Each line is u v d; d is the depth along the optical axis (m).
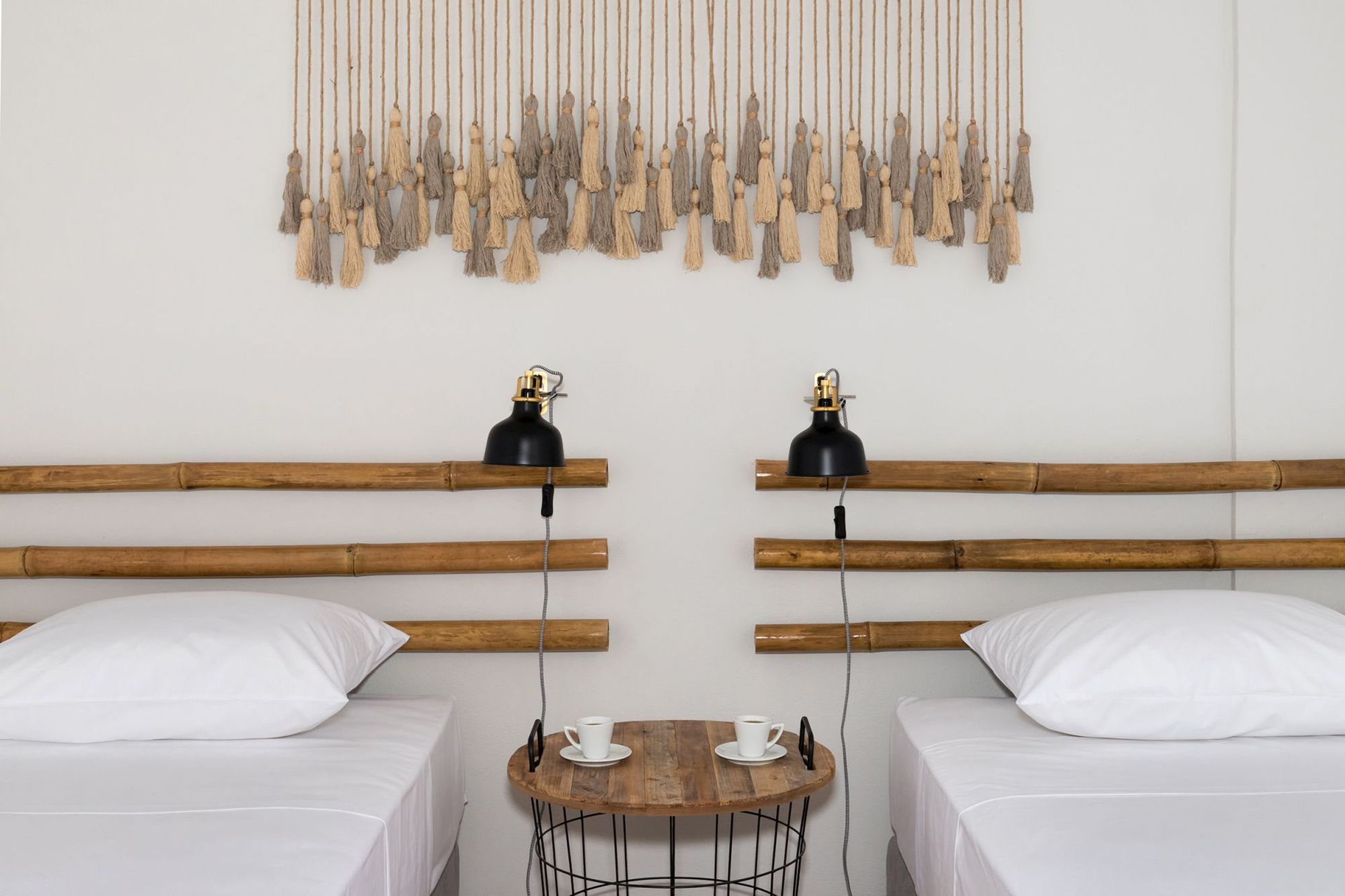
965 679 2.41
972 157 2.40
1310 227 2.44
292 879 1.25
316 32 2.45
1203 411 2.44
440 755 1.98
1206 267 2.44
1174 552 2.35
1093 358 2.44
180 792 1.56
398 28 2.45
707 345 2.42
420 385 2.42
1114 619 1.93
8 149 2.44
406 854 1.64
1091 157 2.43
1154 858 1.30
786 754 1.97
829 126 2.44
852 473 2.04
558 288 2.43
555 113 2.44
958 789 1.63
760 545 2.36
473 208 2.45
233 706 1.81
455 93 2.45
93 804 1.51
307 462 2.41
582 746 1.89
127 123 2.44
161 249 2.43
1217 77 2.45
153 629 1.90
